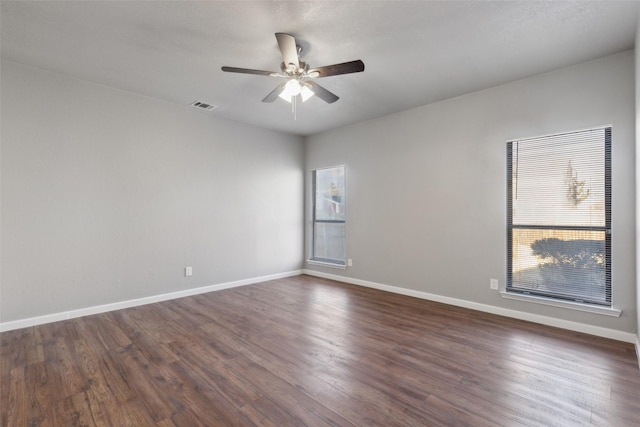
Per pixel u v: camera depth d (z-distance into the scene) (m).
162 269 4.06
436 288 4.04
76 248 3.40
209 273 4.52
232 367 2.35
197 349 2.65
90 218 3.49
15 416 1.79
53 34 2.54
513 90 3.40
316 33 2.51
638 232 2.43
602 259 2.91
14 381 2.14
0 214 2.97
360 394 2.01
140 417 1.78
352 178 5.02
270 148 5.30
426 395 1.99
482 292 3.65
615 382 2.13
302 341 2.81
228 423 1.74
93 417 1.78
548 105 3.18
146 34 2.54
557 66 3.05
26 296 3.10
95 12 2.26
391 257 4.52
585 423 1.73
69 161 3.35
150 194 3.95
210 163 4.53
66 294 3.34
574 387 2.07
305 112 4.45
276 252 5.38
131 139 3.78
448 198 3.93
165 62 3.02
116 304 3.68
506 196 3.48
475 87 3.57
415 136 4.24
